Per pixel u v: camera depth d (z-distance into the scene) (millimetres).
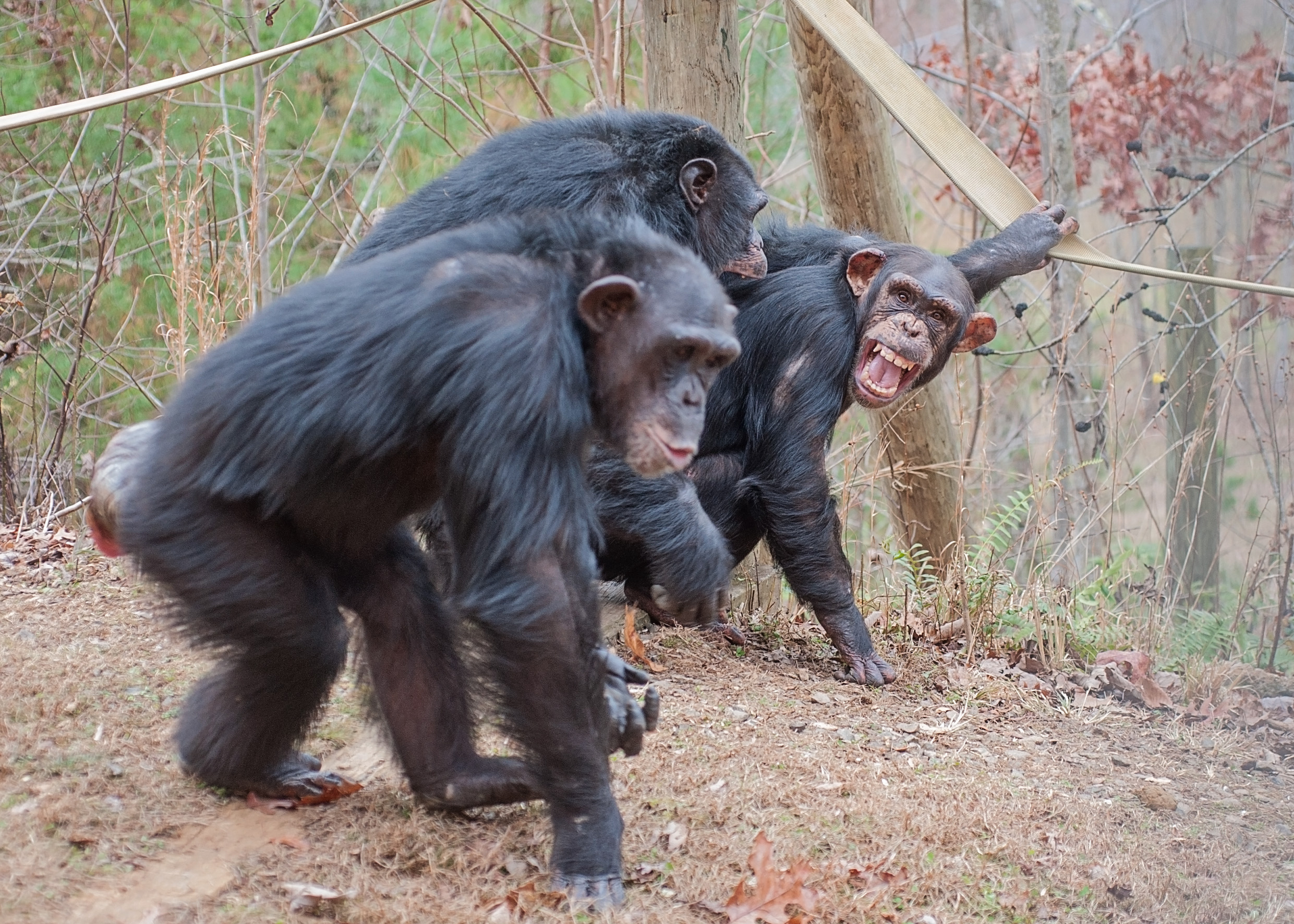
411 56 18141
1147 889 5324
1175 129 15312
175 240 9695
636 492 6902
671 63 8656
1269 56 14211
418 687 5219
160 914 4301
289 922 4375
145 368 16094
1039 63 16312
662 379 4715
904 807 5770
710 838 5285
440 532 6980
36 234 16266
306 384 4562
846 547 12211
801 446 7621
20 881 4422
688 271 4770
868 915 4836
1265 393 11672
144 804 5133
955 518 10234
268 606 4695
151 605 5258
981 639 8586
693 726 6512
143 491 4742
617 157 6992
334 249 17984
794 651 8328
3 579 7746
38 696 5984
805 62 9406
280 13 17266
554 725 4523
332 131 18047
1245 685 8359
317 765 5629
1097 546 12422
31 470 11438
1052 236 8289
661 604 7078
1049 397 16469
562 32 19141
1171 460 11828
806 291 7754
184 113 16641
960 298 7664
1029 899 5168
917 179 22938
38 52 16562
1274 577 9945
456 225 6602
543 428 4461
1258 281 12344
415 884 4730
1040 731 7238
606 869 4668
